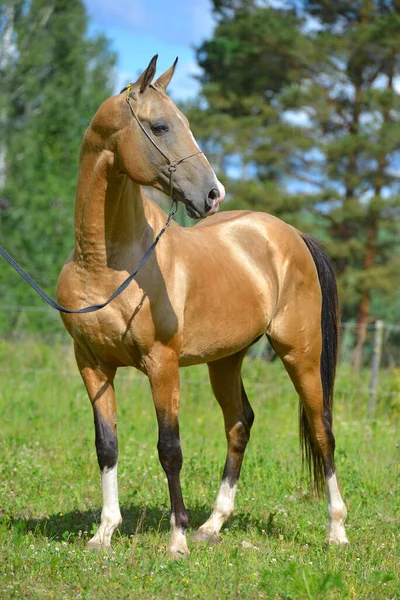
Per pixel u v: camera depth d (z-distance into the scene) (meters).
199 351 6.81
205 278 6.70
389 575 5.68
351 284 28.97
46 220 26.42
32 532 6.99
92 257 6.09
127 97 5.96
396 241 30.42
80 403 13.24
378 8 30.84
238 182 29.67
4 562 5.94
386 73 30.41
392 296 30.03
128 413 12.62
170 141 5.91
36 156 27.59
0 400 12.87
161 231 6.18
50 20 39.69
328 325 8.01
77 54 38.91
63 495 8.25
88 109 28.64
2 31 38.28
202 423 12.60
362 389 15.16
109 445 6.48
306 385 7.68
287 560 6.38
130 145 5.93
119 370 15.27
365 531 7.49
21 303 25.25
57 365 15.73
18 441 10.60
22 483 8.52
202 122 31.48
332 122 30.81
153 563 5.93
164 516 7.70
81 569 5.79
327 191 28.98
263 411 13.82
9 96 36.81
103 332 6.16
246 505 8.30
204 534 7.17
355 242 29.44
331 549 6.73
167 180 5.95
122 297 6.07
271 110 31.14
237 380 7.78
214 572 5.94
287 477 9.19
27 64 37.44
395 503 8.41
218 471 9.36
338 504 7.34
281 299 7.55
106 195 6.02
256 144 30.62
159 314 6.20
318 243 8.27
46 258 26.09
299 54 29.81
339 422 13.01
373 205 28.12
